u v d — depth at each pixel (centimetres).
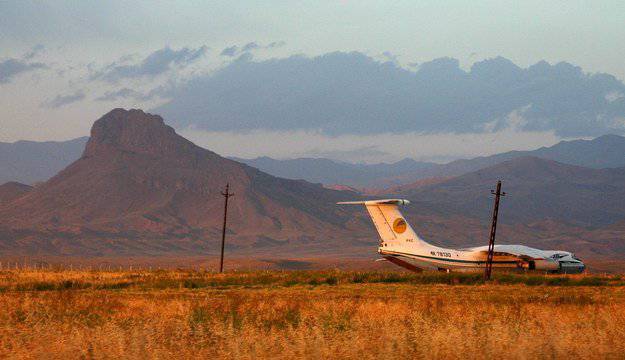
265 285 17000
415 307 10450
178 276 19562
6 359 6788
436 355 6738
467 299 12962
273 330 7725
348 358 6775
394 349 6862
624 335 7450
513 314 9512
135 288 16212
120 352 6894
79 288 16400
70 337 7181
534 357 6825
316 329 7425
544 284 17012
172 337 7456
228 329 7769
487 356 6769
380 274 19038
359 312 9738
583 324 8331
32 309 10081
